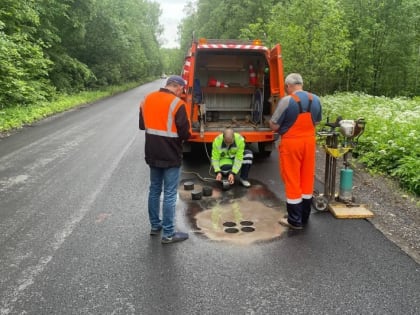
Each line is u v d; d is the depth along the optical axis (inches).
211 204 223.0
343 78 817.5
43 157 330.3
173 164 169.5
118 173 282.7
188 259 157.9
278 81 308.3
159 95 171.3
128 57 1536.7
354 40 756.6
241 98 366.6
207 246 169.6
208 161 327.0
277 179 275.0
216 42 329.4
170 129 168.2
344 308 126.3
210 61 355.6
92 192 241.0
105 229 187.5
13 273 147.3
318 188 250.5
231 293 134.0
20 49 622.5
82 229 187.0
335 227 190.4
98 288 137.1
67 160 319.9
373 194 237.6
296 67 550.6
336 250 166.1
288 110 180.9
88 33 1163.3
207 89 358.0
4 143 390.6
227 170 259.3
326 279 143.3
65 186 252.4
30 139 411.2
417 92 875.4
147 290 135.7
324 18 549.0
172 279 142.7
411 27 785.6
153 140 169.5
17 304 128.1
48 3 786.2
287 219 192.4
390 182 259.1
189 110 300.8
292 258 158.9
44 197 231.5
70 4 924.0
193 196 230.1
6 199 227.9
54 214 205.6
